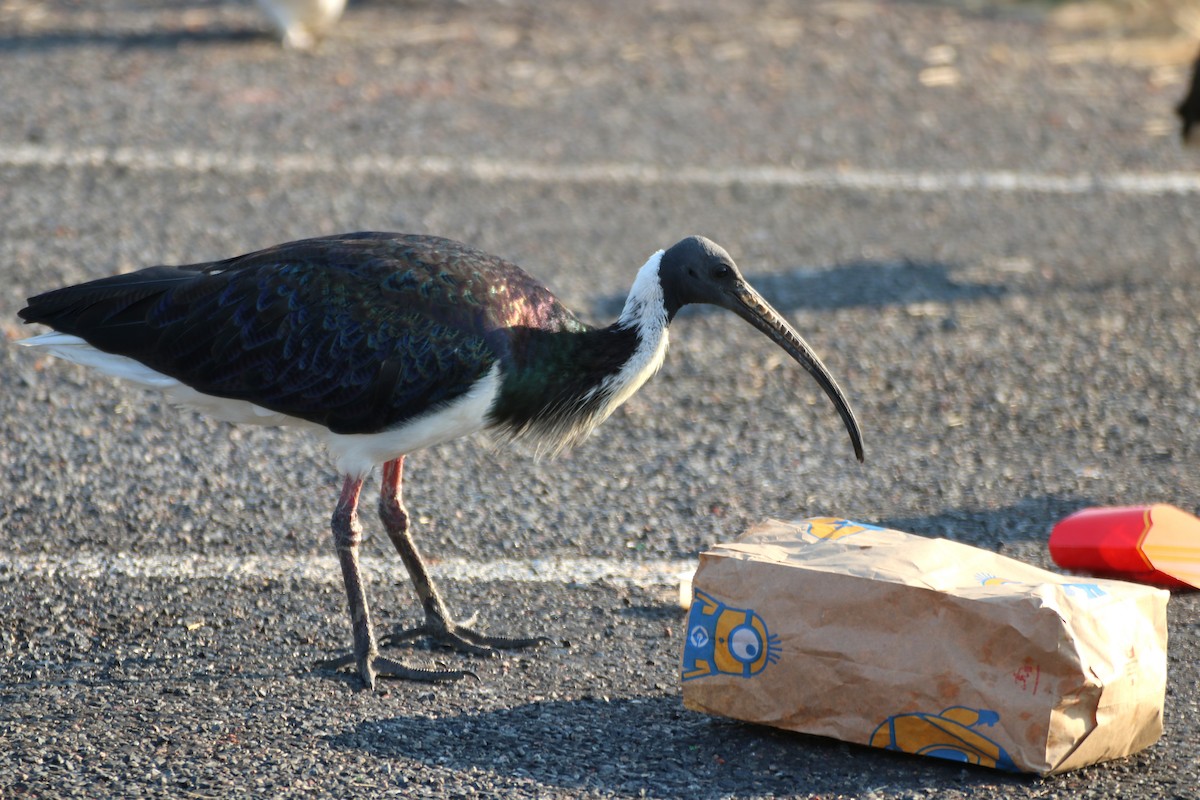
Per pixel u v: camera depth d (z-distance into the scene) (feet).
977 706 22.71
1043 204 63.93
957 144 71.51
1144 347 48.78
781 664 23.94
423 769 23.56
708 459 39.96
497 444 30.12
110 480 36.81
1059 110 77.00
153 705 25.79
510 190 62.28
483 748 24.44
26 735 24.39
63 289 29.35
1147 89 80.64
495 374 27.66
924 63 83.97
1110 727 23.08
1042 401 44.37
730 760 24.08
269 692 26.53
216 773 23.22
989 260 56.90
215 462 38.34
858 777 23.43
